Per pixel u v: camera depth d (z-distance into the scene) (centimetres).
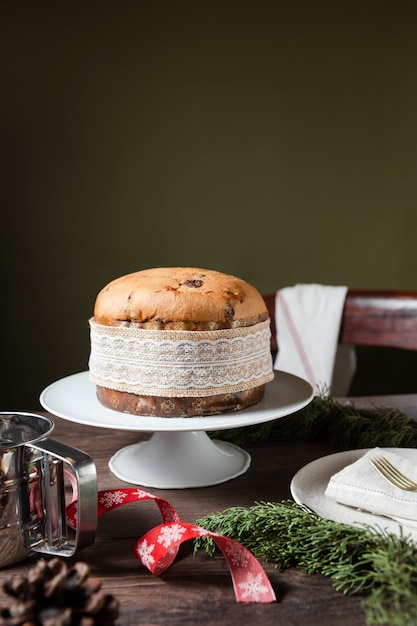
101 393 74
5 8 189
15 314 200
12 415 62
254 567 51
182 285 73
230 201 204
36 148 195
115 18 193
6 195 196
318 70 202
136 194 200
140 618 47
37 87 193
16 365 202
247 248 207
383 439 81
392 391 212
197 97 199
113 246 201
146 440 86
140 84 196
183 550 57
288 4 199
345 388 157
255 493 69
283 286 210
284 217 207
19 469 53
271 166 204
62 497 55
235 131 201
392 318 136
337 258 211
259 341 74
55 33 191
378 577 48
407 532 56
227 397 71
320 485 65
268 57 200
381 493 59
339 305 138
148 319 71
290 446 84
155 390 69
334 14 201
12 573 53
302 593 50
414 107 207
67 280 201
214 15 196
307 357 138
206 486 71
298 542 54
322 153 206
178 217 203
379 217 211
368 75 204
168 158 200
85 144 196
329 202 208
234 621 46
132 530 61
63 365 204
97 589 40
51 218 198
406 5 203
